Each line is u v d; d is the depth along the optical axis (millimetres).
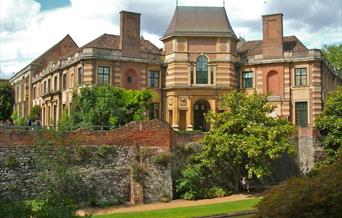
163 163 40156
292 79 60281
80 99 49750
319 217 17859
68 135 37031
